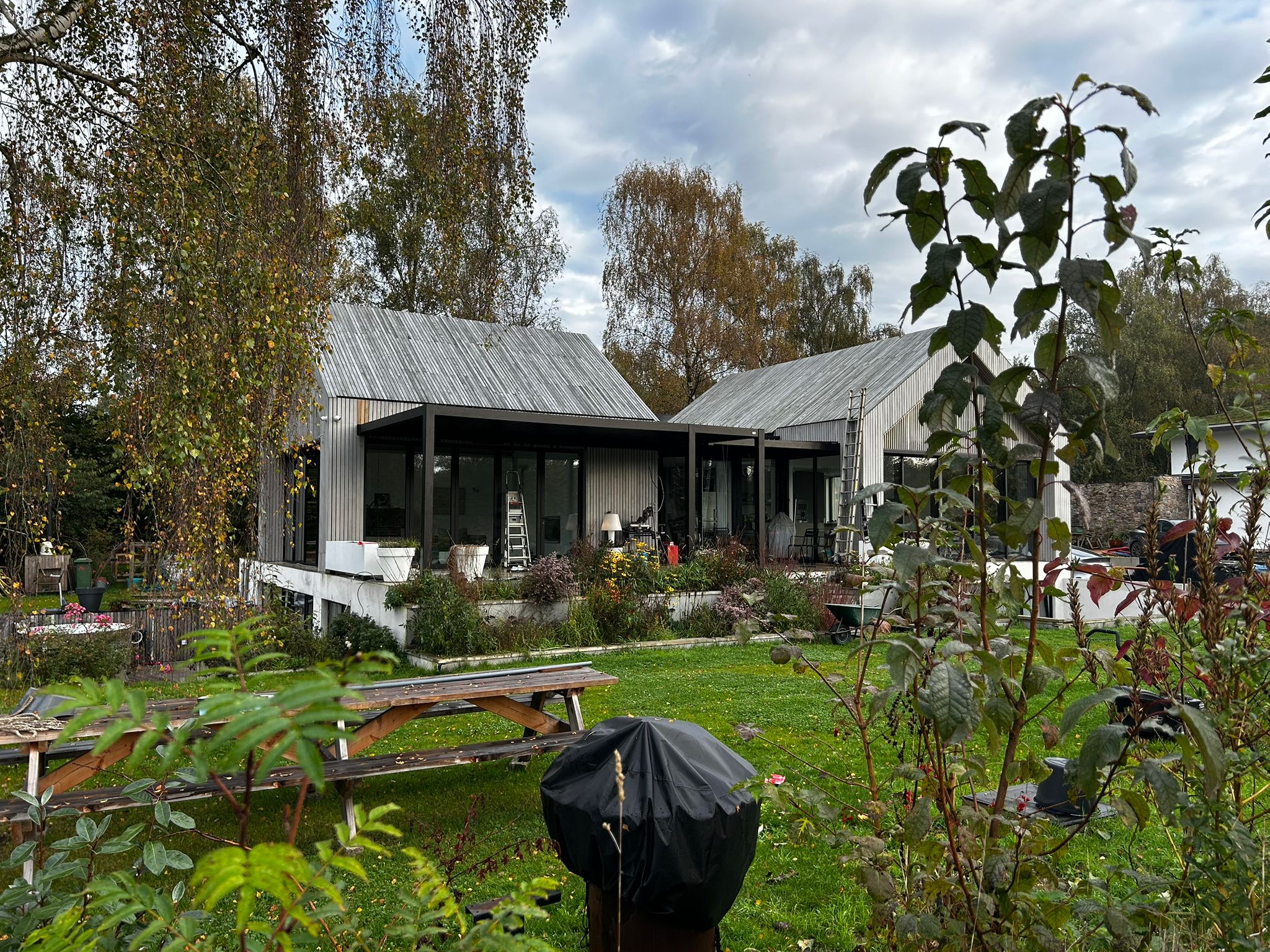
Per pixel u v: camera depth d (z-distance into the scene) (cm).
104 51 727
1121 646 205
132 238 659
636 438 1656
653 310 3244
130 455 683
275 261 732
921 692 151
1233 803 208
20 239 686
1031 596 179
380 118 859
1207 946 189
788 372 2289
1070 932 195
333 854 97
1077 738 642
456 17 894
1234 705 187
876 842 201
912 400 1795
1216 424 254
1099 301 138
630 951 269
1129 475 3281
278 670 1112
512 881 413
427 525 1238
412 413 1296
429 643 1156
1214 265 3247
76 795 404
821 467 1803
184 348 664
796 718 762
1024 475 1250
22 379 679
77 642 998
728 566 1426
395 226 2258
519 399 1661
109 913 120
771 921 377
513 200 978
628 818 258
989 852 177
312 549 1617
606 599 1269
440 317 1848
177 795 409
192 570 717
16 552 704
